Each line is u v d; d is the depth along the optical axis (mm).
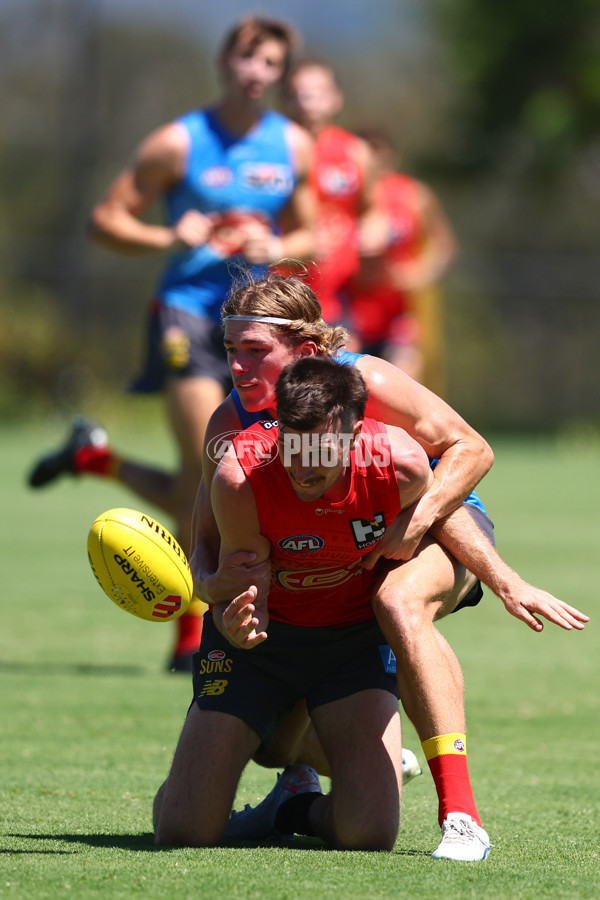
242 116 22578
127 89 134625
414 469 11242
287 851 10992
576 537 41688
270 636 12047
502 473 69750
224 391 22156
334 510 11109
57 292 112438
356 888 9422
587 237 129875
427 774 15680
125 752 15758
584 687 20688
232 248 21969
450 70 113625
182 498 21891
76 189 124250
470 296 116188
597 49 106438
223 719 11641
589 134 107812
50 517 49500
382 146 41625
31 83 132875
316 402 10133
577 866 10539
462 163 112250
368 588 12047
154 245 22016
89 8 124688
